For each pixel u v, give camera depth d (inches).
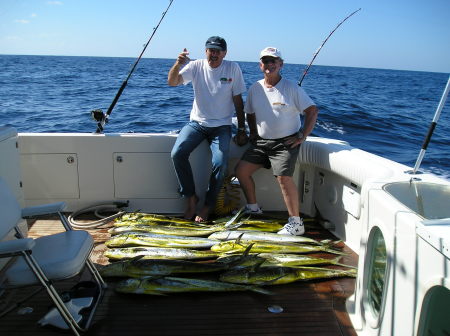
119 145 160.2
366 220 90.3
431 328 66.8
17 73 1409.9
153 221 149.5
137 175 163.3
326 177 153.9
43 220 157.2
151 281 105.7
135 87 900.0
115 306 101.3
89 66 2165.4
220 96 151.6
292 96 140.3
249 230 141.2
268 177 166.6
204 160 164.2
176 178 164.6
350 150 141.3
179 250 125.3
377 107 689.0
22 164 158.2
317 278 112.7
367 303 90.2
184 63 150.9
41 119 478.9
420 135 467.5
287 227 143.1
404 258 71.2
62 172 160.6
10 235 121.6
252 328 92.9
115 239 133.3
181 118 482.0
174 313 98.6
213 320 96.0
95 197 164.1
